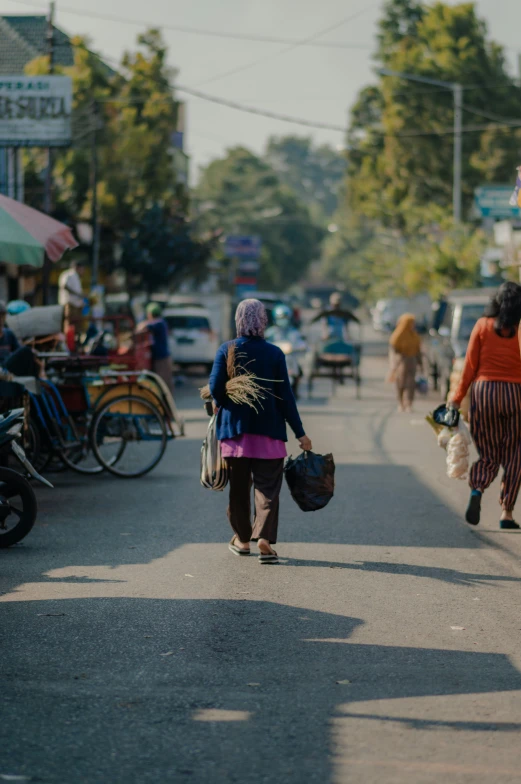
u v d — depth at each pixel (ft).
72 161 145.07
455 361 70.69
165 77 158.51
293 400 29.19
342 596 25.57
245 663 20.45
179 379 109.19
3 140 81.30
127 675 19.69
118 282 175.11
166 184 160.04
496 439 33.04
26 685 19.08
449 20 207.31
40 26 179.73
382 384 107.96
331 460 29.84
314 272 650.43
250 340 28.99
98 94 152.46
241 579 27.17
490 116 196.24
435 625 23.21
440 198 209.05
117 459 46.34
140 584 26.58
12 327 45.78
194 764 15.65
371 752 16.17
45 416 43.83
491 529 34.17
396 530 33.99
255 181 466.70
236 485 29.30
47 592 25.79
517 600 25.43
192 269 161.07
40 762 15.67
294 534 33.22
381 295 248.73
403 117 205.98
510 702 18.43
